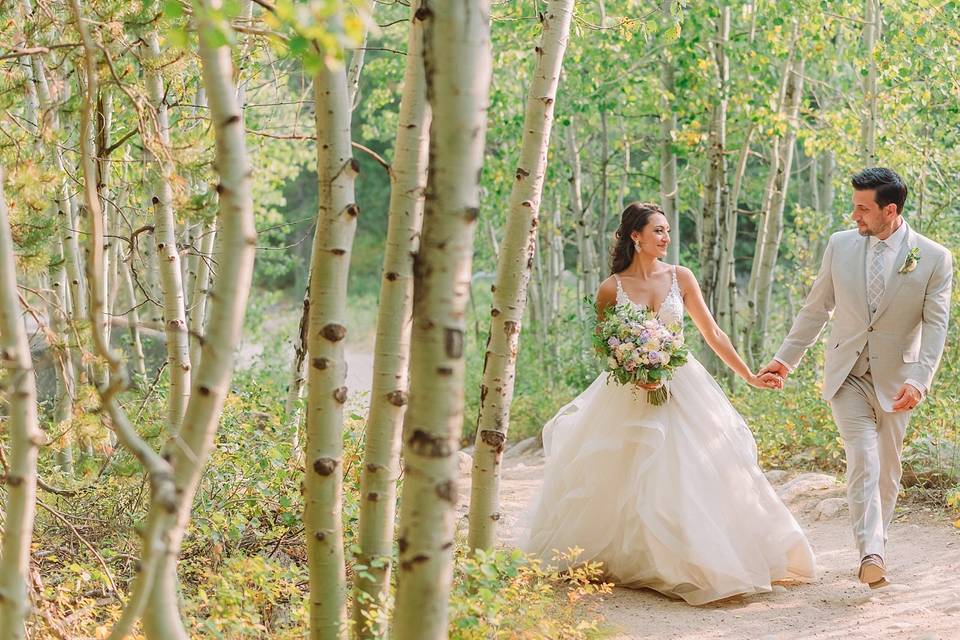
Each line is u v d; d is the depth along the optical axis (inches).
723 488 212.4
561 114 526.9
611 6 498.9
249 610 157.4
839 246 215.6
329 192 131.3
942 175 443.2
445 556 111.2
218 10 99.9
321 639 137.1
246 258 110.1
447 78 104.3
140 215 310.7
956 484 280.7
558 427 232.7
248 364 721.0
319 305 133.6
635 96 519.8
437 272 106.9
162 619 108.0
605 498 216.1
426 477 109.7
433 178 106.1
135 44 171.2
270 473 224.4
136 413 251.1
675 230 513.7
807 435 358.3
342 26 98.3
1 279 108.0
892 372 209.3
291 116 628.4
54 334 159.8
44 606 156.1
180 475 108.8
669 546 204.8
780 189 520.7
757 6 463.2
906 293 207.2
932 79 416.8
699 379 221.3
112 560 194.5
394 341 143.0
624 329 214.1
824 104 579.8
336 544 137.3
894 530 257.1
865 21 453.1
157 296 411.2
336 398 135.3
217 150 109.2
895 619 186.7
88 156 109.7
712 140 506.6
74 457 261.0
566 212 760.3
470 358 647.8
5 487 181.5
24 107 265.7
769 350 562.9
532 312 670.5
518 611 169.8
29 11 175.0
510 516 297.7
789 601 204.5
